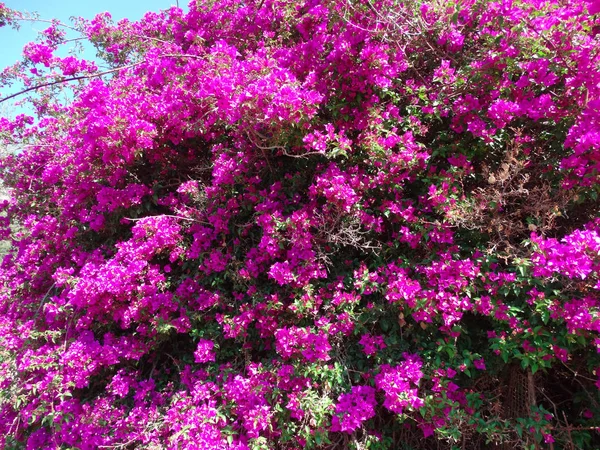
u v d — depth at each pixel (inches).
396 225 93.1
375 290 82.2
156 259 112.0
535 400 73.5
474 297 77.2
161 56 112.7
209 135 114.3
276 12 125.0
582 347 68.5
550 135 82.9
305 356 80.4
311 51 99.6
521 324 69.9
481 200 77.2
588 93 70.9
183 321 96.7
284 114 76.0
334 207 90.0
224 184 102.5
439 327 79.7
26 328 108.3
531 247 70.4
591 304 62.8
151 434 87.5
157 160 117.5
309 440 76.6
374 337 82.0
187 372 97.4
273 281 97.7
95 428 94.6
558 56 73.9
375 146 85.0
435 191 79.7
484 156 89.7
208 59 95.1
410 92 93.7
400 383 71.7
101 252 121.4
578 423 77.5
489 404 76.9
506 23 75.4
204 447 76.0
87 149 107.8
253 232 105.2
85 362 97.5
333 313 86.0
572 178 71.8
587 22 71.4
